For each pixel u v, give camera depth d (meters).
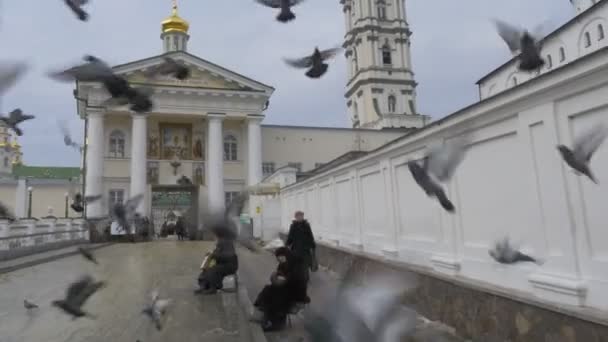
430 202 7.36
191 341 5.82
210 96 32.62
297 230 8.93
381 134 39.56
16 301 8.52
